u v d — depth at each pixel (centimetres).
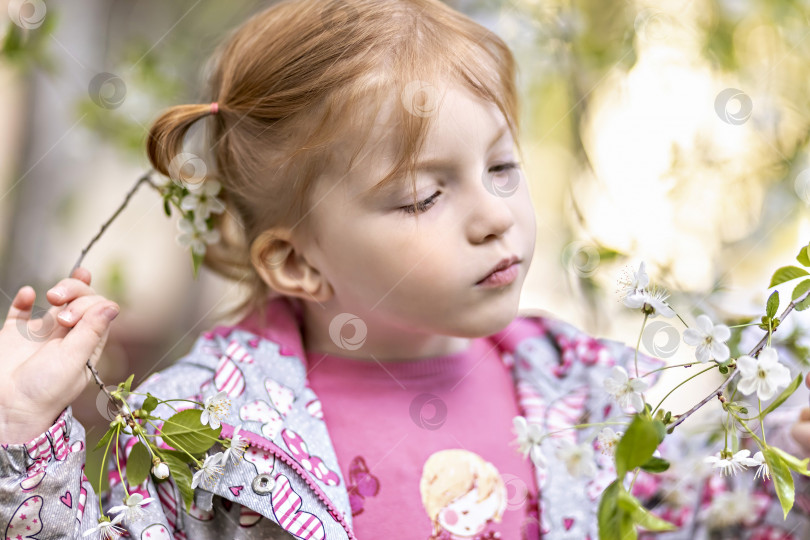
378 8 83
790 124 121
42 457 75
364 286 82
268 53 84
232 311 98
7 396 76
